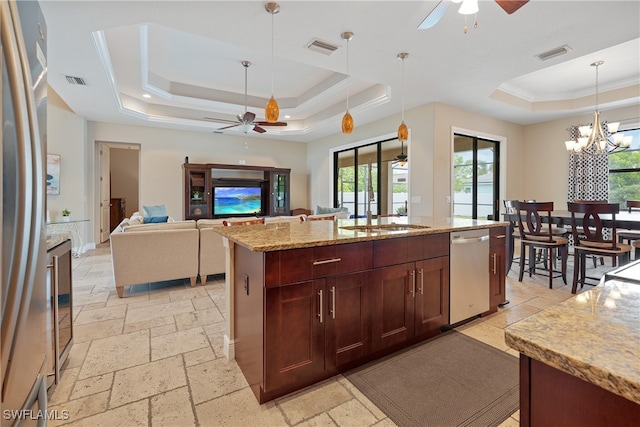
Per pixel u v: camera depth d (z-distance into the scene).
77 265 4.86
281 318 1.70
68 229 5.61
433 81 4.15
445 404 1.69
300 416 1.60
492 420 1.58
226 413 1.62
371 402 1.71
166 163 7.02
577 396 0.53
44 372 1.06
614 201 5.47
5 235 0.73
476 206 6.08
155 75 5.23
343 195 7.60
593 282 3.80
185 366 2.06
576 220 3.79
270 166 8.20
